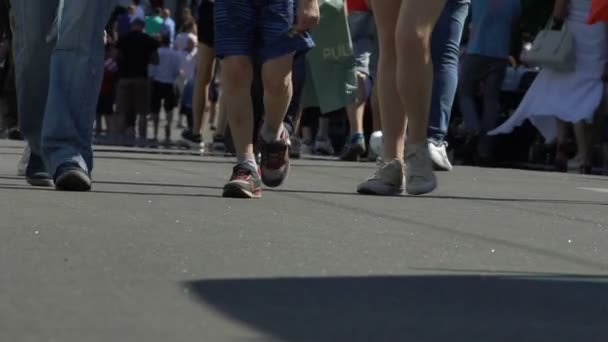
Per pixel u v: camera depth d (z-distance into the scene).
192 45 36.31
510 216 10.88
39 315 5.45
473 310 6.03
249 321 5.50
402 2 11.61
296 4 11.66
